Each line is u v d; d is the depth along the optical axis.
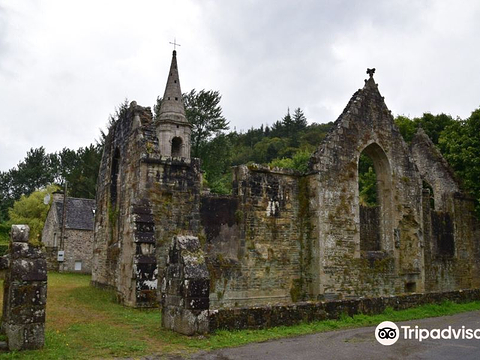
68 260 38.09
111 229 20.47
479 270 25.98
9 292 8.73
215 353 9.03
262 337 10.50
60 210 41.22
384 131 21.84
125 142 19.28
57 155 79.81
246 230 18.08
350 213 19.86
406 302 15.45
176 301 10.76
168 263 11.42
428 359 8.95
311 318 12.42
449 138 28.64
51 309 13.94
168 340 9.91
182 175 17.05
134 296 14.68
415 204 22.34
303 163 55.78
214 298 16.95
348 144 20.44
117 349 9.09
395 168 21.95
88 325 11.45
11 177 78.75
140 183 16.31
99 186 23.94
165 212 16.47
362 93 21.53
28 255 8.92
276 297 18.31
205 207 17.53
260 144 85.12
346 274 19.28
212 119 53.22
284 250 18.89
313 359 8.77
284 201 19.27
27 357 8.08
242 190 18.36
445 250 24.73
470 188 26.08
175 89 41.28
